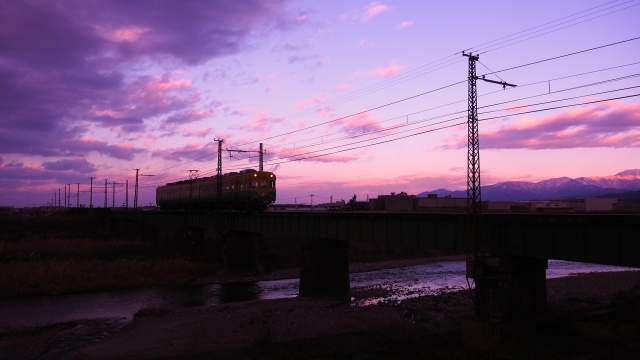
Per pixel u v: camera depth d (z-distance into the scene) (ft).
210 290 172.14
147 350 90.33
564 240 82.23
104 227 343.46
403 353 68.74
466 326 78.13
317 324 106.73
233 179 211.82
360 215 131.54
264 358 73.92
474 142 88.74
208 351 84.17
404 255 281.33
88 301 149.89
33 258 209.87
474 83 88.28
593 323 86.12
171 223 264.31
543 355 65.87
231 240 211.61
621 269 231.30
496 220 94.07
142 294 163.22
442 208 253.65
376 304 136.36
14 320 123.75
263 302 142.00
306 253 153.38
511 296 90.89
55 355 92.02
